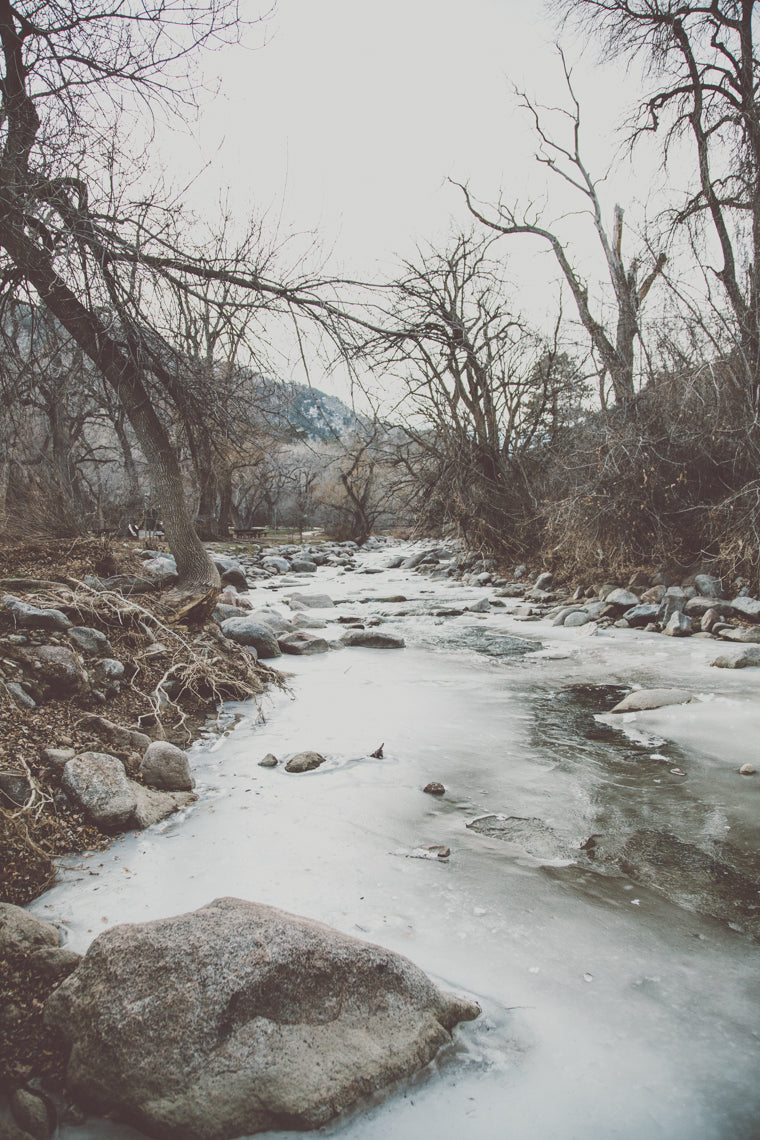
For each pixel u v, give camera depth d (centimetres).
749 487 923
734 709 533
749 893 290
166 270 627
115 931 217
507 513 1545
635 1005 222
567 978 234
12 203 549
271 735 485
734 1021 215
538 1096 188
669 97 1248
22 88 585
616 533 1105
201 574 694
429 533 2242
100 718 425
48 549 715
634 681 632
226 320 662
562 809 370
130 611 576
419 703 566
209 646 606
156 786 384
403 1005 206
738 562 938
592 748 461
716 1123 179
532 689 609
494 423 1603
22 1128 178
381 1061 192
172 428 735
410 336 728
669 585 1008
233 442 740
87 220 562
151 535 1345
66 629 507
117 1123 181
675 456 1041
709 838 337
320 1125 179
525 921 267
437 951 247
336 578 1597
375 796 384
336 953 210
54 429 952
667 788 396
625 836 340
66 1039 199
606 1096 188
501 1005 222
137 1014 191
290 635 775
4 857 293
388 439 1909
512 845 330
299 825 347
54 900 277
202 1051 184
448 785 400
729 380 1002
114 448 1262
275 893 283
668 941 256
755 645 746
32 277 604
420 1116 182
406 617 1030
